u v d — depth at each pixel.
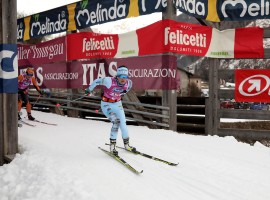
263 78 7.32
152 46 7.69
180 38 7.42
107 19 8.82
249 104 11.90
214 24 7.80
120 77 5.12
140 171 4.40
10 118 5.48
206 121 7.91
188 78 34.38
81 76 9.55
